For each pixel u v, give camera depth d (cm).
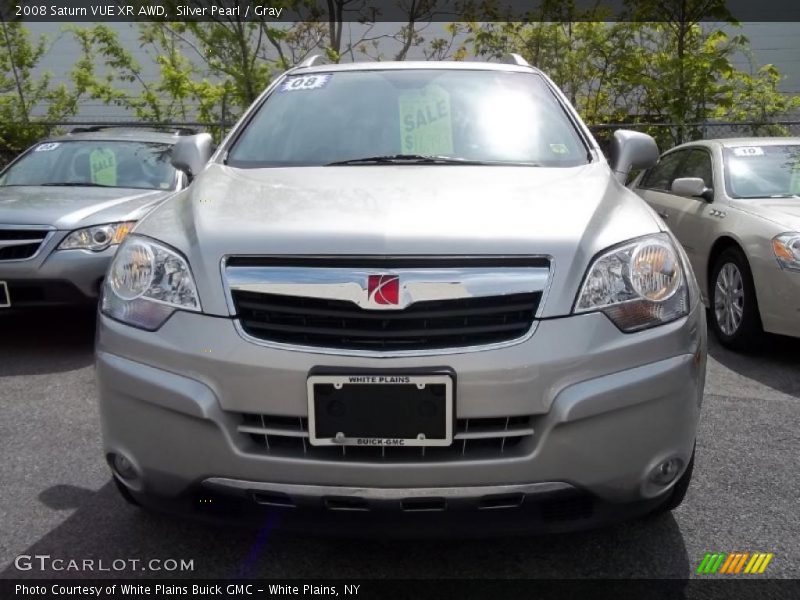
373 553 271
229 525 240
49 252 503
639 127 1112
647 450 232
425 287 227
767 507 306
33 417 405
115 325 246
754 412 416
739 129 1131
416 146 337
